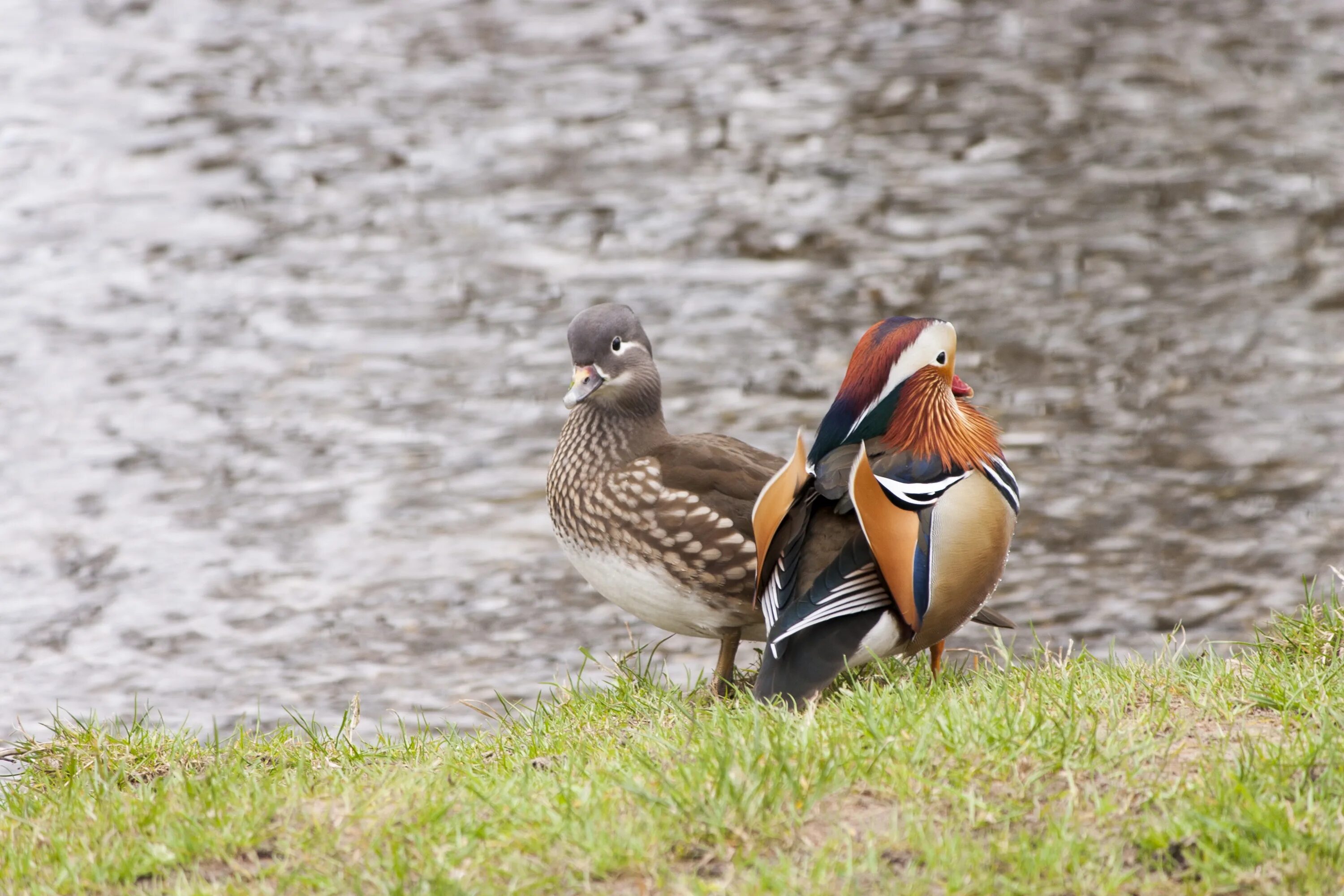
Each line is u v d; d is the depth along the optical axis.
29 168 22.78
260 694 10.44
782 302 18.20
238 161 23.20
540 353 16.91
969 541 7.36
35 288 18.72
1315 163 22.33
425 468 14.30
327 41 29.41
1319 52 27.75
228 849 5.86
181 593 11.98
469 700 10.02
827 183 22.20
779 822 5.63
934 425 7.45
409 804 6.10
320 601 11.86
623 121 24.88
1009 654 8.30
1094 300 18.06
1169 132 23.88
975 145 23.59
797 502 7.47
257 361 16.72
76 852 5.96
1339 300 17.86
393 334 17.45
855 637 7.17
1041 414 15.16
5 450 14.54
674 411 15.23
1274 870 5.23
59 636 11.30
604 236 20.41
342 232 20.67
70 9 31.34
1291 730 6.37
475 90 26.55
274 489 13.85
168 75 27.09
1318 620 7.98
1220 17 30.23
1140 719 6.45
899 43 28.91
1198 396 15.47
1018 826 5.62
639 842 5.50
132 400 15.72
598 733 7.32
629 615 11.73
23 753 7.75
